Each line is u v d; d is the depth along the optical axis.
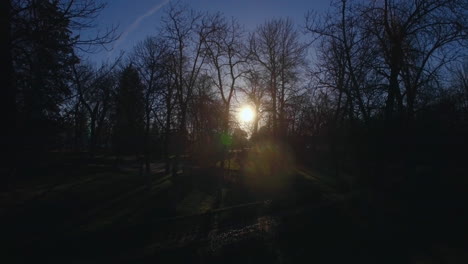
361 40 19.06
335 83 20.22
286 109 31.50
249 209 13.95
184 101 25.47
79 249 9.02
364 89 18.64
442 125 19.69
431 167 19.78
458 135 19.77
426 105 18.92
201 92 27.36
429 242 10.38
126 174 27.09
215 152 31.80
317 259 9.41
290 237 11.10
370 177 19.52
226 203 16.81
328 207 14.69
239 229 11.74
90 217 12.37
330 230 11.79
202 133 31.69
